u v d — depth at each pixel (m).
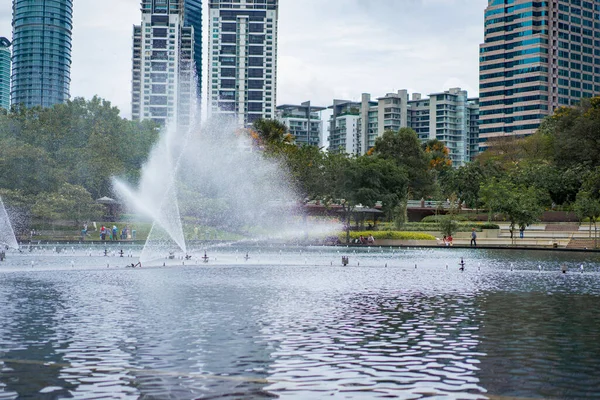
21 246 97.31
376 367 22.83
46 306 36.53
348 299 40.16
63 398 19.16
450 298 41.03
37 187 120.81
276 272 58.94
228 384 20.64
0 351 25.00
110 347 25.75
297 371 22.27
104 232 109.19
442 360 23.88
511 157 195.75
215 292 43.34
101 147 135.62
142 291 43.69
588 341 27.31
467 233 120.00
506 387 20.41
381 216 142.88
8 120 143.50
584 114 159.00
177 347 25.80
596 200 120.88
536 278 54.75
